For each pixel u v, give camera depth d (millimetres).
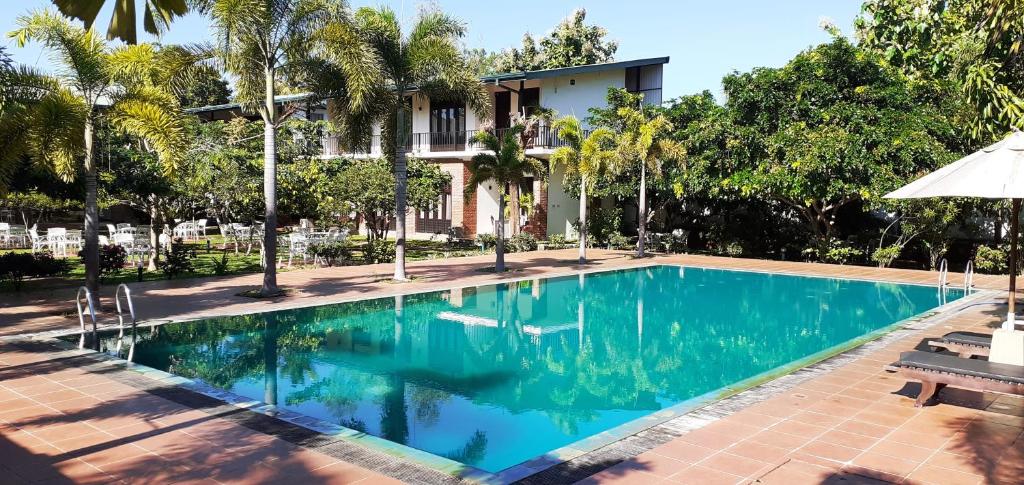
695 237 23047
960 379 5078
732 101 18562
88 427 4766
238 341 8516
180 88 11312
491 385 6738
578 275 15375
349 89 11492
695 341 9039
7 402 5371
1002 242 17750
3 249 19344
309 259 17562
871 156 15812
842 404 5418
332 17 11453
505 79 23109
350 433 4680
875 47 18141
